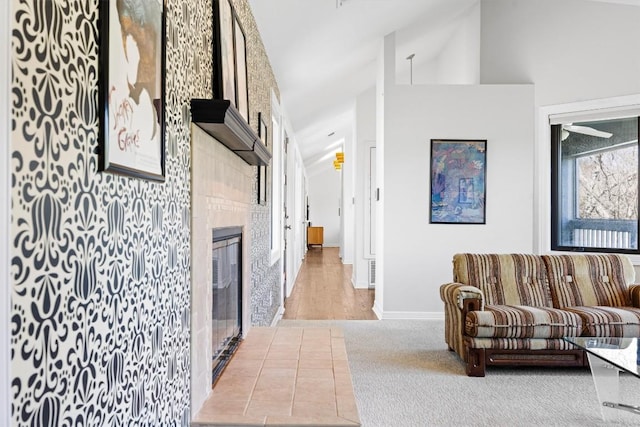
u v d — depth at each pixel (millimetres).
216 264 2193
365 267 7336
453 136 5043
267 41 3777
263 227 3967
